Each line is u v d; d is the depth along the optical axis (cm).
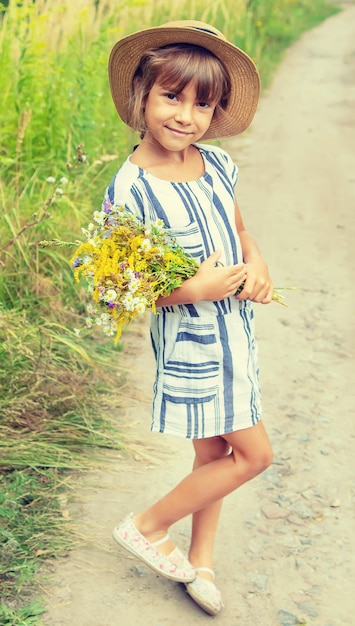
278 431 387
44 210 425
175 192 241
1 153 580
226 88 254
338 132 989
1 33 620
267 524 322
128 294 229
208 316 244
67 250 490
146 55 238
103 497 329
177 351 246
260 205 720
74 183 545
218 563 300
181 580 271
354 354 466
